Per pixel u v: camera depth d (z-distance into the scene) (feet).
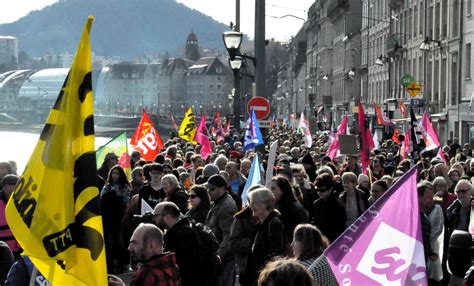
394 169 77.71
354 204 51.90
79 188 23.56
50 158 23.56
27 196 23.76
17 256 40.98
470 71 175.22
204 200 44.60
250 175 53.88
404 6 234.17
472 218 38.65
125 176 59.82
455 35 184.55
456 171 65.31
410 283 26.05
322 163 84.53
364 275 26.17
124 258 60.44
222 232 43.80
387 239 26.27
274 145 54.03
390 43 244.63
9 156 263.49
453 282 41.09
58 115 23.63
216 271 37.47
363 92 309.22
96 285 23.49
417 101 183.62
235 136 149.18
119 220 59.21
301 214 42.96
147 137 95.35
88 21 23.41
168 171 65.72
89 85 23.63
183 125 134.41
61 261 24.07
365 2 311.06
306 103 520.42
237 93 150.10
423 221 42.52
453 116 183.83
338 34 383.65
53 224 23.53
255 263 36.60
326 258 26.40
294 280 19.31
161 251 29.58
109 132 570.46
